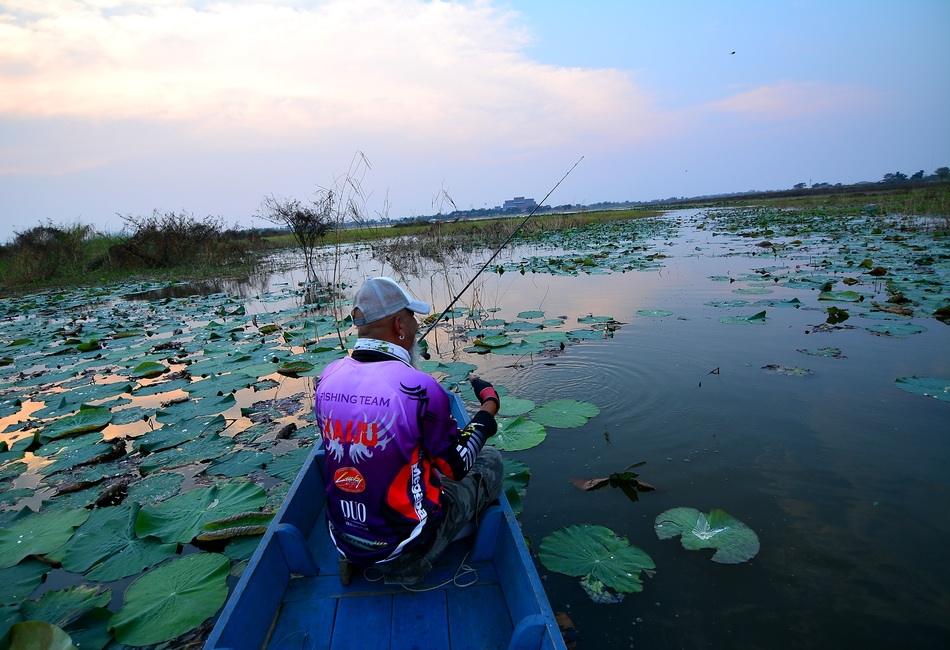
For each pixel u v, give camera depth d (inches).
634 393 212.4
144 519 144.6
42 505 161.8
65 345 366.9
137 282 743.1
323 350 311.6
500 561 100.5
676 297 393.1
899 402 190.1
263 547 95.3
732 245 747.4
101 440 205.3
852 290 372.2
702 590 111.8
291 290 601.0
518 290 471.8
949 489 140.4
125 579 127.4
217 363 294.5
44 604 117.3
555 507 142.5
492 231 1068.5
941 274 404.2
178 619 111.3
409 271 642.2
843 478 147.6
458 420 149.7
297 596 97.9
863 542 123.0
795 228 924.6
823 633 100.1
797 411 187.9
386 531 89.8
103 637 108.3
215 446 192.1
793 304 336.8
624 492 147.9
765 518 133.3
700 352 254.7
